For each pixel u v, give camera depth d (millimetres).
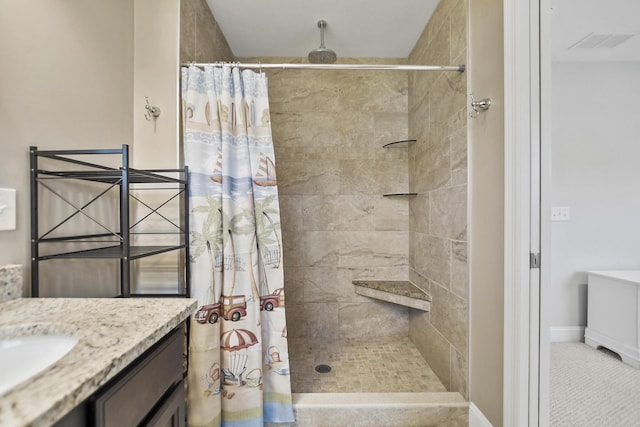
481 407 1321
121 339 575
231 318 1339
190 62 1503
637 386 1724
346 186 2373
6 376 593
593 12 1704
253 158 1421
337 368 1883
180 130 1394
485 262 1296
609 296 2088
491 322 1248
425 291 1995
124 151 920
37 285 904
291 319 2363
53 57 993
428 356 1937
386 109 2391
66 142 1046
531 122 1077
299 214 2359
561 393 1660
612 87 2307
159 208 1391
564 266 2316
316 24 1957
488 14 1268
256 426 1330
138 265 1392
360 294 2303
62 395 394
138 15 1403
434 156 1842
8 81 853
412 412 1396
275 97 2355
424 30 2016
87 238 1110
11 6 858
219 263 1344
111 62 1259
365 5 1778
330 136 2371
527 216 1073
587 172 2305
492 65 1242
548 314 1081
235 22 1924
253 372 1347
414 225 2238
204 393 1260
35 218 912
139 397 617
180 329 818
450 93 1618
